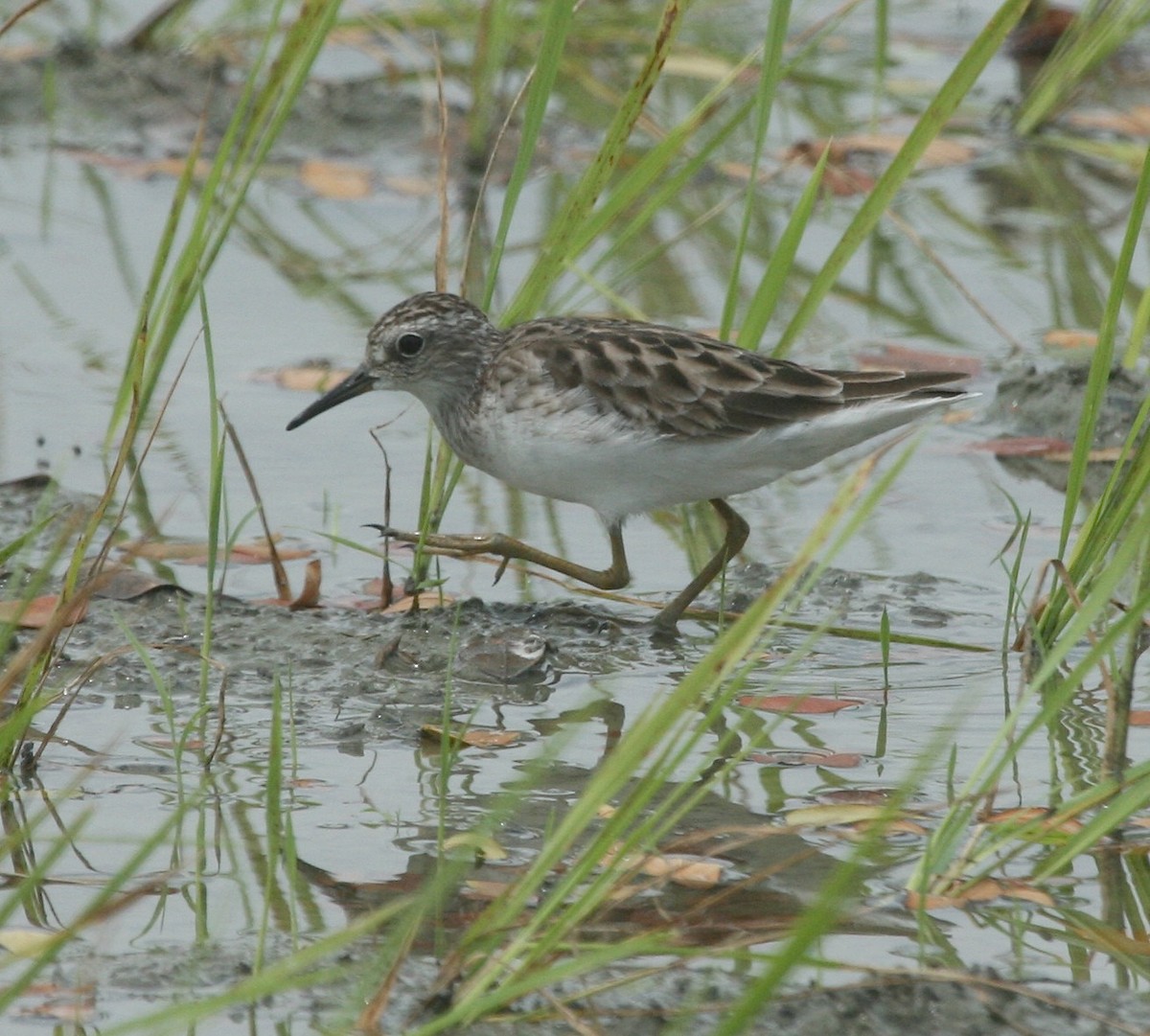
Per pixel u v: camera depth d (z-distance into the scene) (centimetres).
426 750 915
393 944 660
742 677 683
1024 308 1616
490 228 1764
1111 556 1159
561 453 1099
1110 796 840
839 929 734
